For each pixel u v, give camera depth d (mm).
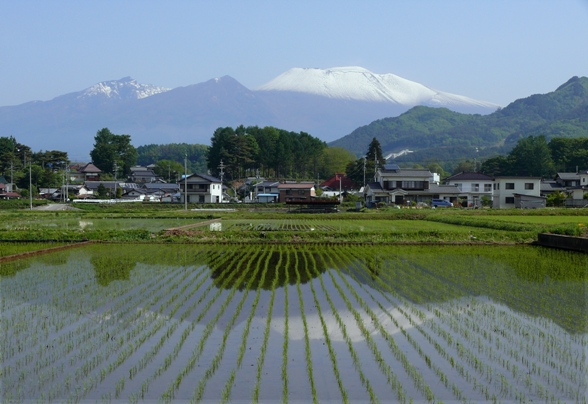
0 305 18203
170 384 11586
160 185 127188
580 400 10930
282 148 141000
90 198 110812
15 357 13133
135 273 24734
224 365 12695
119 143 156625
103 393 11148
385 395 11148
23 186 117438
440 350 13742
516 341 14445
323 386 11586
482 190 92938
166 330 15328
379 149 122188
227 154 134625
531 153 119562
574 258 29453
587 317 16750
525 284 21891
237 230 42250
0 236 38000
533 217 54906
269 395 11133
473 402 10836
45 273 24547
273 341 14492
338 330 15516
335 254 31953
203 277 23750
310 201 75750
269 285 22031
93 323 15969
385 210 72750
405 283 22312
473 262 28047
